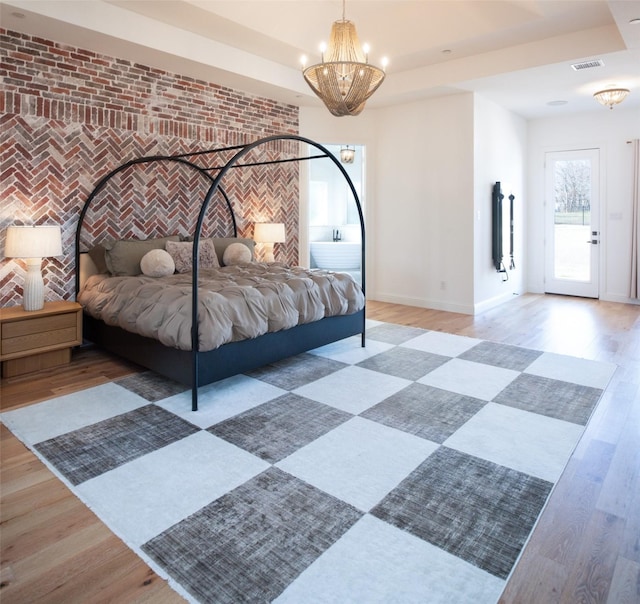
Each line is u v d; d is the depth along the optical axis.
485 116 6.25
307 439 2.71
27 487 2.24
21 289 4.20
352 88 3.23
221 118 5.66
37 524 1.96
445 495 2.16
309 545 1.83
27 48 4.07
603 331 5.25
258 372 3.89
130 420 2.98
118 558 1.76
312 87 3.40
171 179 5.26
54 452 2.57
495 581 1.64
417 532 1.91
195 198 5.53
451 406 3.18
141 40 4.29
